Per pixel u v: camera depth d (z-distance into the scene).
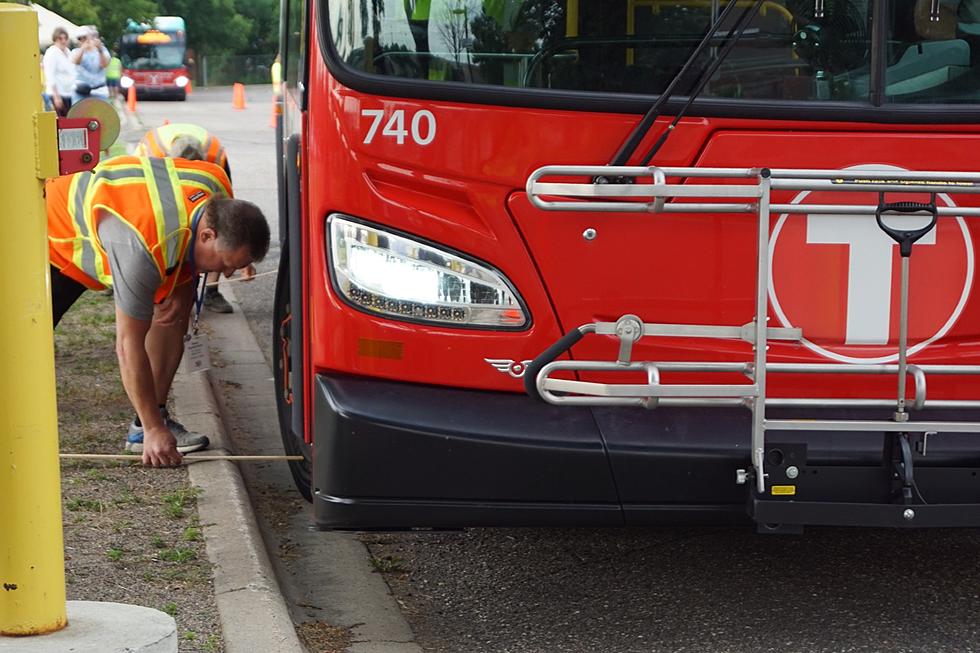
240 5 79.69
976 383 4.31
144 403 5.88
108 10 39.94
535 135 4.14
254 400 7.75
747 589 4.95
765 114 4.14
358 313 4.24
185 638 4.12
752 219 4.17
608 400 3.85
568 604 4.82
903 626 4.58
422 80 4.17
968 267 4.19
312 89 4.32
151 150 8.04
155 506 5.41
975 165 4.22
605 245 4.18
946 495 3.95
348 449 4.06
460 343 4.21
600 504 4.04
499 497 4.03
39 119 3.41
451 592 4.96
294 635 4.20
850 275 4.16
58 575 3.59
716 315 4.22
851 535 5.56
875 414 4.10
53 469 3.54
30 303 3.44
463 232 4.18
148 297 5.67
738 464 3.99
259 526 5.46
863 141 4.18
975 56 4.22
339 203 4.24
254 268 12.20
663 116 4.12
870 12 4.16
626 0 4.16
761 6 4.16
